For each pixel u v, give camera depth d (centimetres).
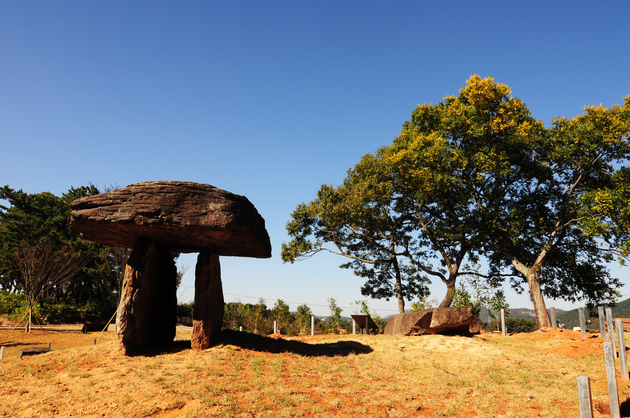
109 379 970
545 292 2647
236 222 1102
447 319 1623
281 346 1350
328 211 2511
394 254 2647
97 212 1092
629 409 876
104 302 3653
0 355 1316
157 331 1304
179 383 947
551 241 2262
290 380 1032
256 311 3381
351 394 980
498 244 2389
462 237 2466
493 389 1038
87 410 834
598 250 2434
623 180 2102
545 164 2361
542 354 1384
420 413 902
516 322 4041
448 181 2325
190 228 1101
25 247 3023
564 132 2286
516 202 2508
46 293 3353
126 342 1150
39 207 3675
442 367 1227
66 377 995
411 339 1586
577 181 2280
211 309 1279
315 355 1309
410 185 2391
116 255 3103
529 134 2211
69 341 2098
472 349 1425
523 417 866
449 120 2377
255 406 862
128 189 1109
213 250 1354
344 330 2747
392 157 2344
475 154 2328
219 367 1062
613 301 2503
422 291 2747
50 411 830
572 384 1068
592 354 1334
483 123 2289
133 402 856
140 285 1200
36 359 1146
